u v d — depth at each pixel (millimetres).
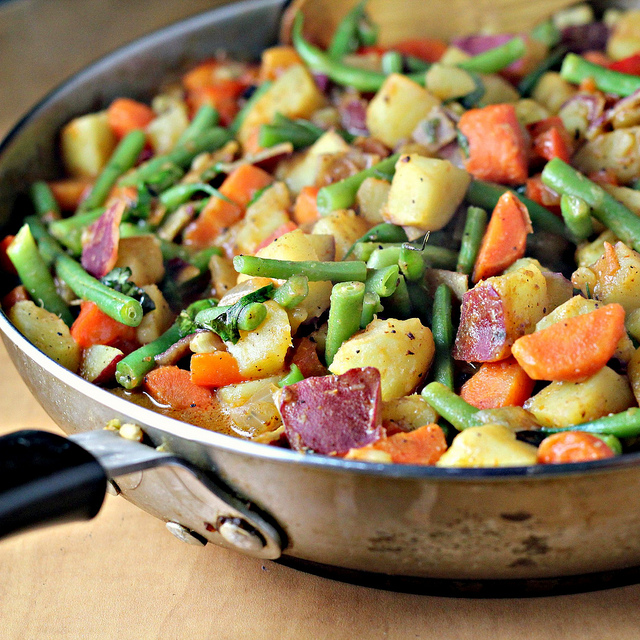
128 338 562
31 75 824
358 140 619
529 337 499
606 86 624
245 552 504
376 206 577
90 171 671
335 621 511
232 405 530
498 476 453
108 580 530
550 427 500
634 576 506
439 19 706
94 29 885
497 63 650
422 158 560
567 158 585
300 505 477
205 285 596
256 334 527
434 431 493
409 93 611
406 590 511
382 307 532
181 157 648
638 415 486
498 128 575
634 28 681
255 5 714
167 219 617
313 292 532
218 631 511
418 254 534
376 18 704
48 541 546
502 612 509
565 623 505
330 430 493
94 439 486
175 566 533
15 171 636
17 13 897
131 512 557
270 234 590
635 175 582
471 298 521
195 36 710
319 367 531
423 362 522
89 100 685
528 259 542
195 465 484
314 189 593
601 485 457
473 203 573
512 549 477
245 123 660
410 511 469
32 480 456
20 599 526
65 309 581
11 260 585
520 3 699
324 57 671
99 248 577
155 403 539
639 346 523
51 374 506
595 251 553
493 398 512
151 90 711
